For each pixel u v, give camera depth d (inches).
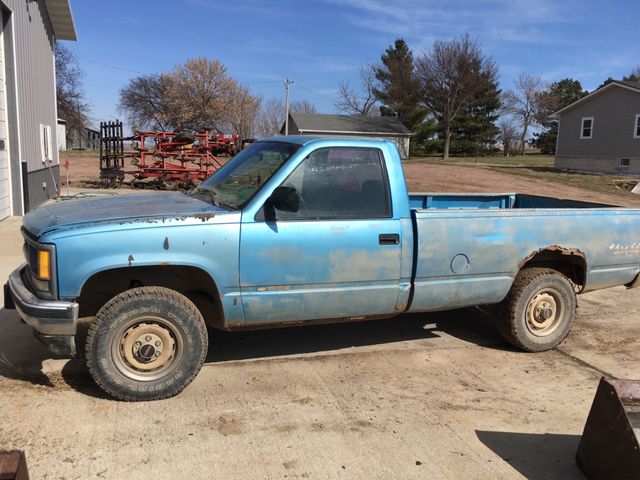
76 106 2576.3
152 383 152.7
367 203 173.5
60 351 146.9
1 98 440.1
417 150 2391.7
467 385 175.3
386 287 176.7
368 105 2765.7
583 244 205.6
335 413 152.4
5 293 165.6
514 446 139.9
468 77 2106.3
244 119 2770.7
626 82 1369.3
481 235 187.6
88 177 1023.6
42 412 145.5
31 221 158.4
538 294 201.8
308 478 122.6
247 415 148.9
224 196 171.2
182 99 2630.4
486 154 2667.3
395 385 172.6
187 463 125.9
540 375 185.8
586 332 230.7
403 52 2493.8
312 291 167.3
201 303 171.3
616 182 1136.8
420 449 136.3
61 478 118.3
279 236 160.7
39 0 568.4
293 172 164.9
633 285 222.4
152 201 176.7
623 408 118.0
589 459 126.5
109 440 133.6
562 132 1533.0
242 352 194.4
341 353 197.2
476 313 251.4
